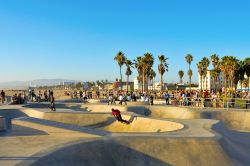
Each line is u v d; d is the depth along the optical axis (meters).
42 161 9.35
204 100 29.30
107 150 11.88
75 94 51.62
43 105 32.56
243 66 68.44
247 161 12.76
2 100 35.25
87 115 23.36
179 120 18.59
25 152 10.89
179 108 26.59
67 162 10.15
